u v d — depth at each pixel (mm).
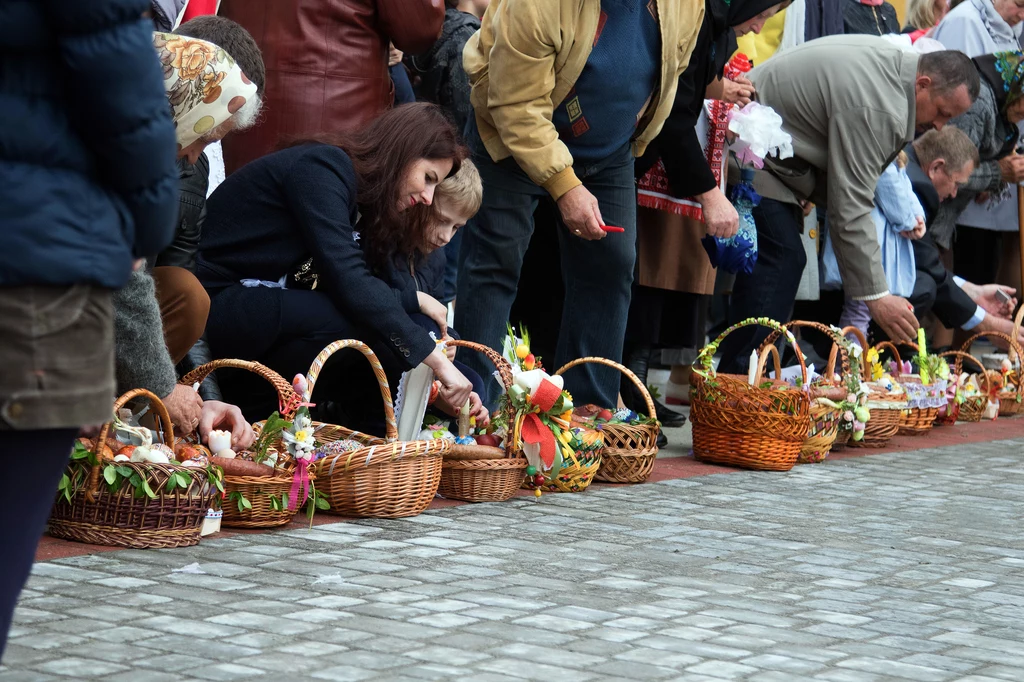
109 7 2018
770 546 4457
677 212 6902
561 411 5148
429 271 5945
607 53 5816
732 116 6965
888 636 3404
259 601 3385
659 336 7574
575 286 6211
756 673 2996
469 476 4941
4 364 2049
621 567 4023
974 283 10688
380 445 4531
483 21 6004
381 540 4215
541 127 5684
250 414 5234
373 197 5020
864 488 5848
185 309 4559
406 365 4879
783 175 7426
